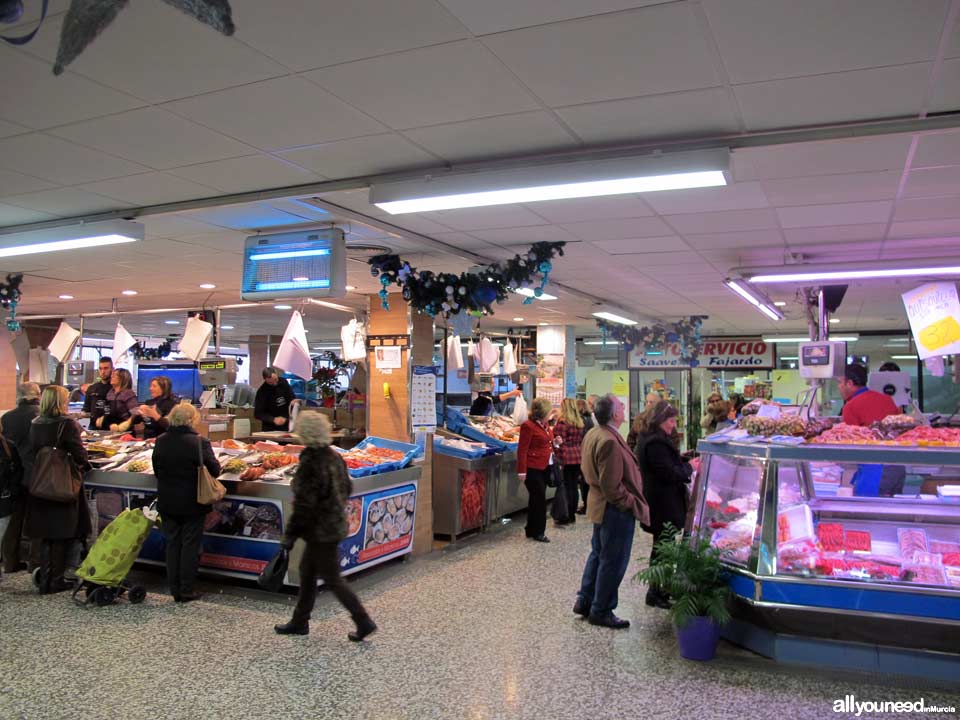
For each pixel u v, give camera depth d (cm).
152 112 357
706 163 378
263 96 337
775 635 424
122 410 838
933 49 284
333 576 462
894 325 1420
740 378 1591
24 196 518
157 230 622
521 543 767
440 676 406
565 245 682
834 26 266
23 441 596
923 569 411
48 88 329
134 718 353
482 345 1118
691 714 359
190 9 156
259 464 602
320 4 253
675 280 885
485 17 262
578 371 1830
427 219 582
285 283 589
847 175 452
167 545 549
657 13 258
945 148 397
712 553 438
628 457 489
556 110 352
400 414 754
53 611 519
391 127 377
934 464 413
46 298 1095
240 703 371
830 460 429
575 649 447
